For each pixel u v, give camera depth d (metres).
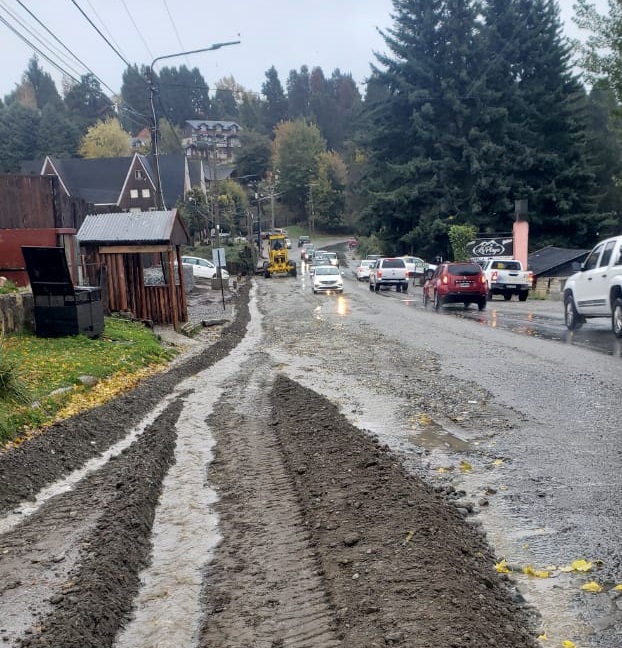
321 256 64.25
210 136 146.25
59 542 5.11
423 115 61.50
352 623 3.59
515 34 63.44
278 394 10.45
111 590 4.20
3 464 6.87
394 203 61.50
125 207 78.31
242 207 93.69
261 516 5.41
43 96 157.88
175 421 9.06
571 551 4.48
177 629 3.76
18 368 10.70
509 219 60.69
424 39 62.53
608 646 3.38
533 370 11.24
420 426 8.01
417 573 4.00
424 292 28.78
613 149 70.50
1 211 21.16
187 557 4.73
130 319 19.72
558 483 5.79
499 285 31.94
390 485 5.60
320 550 4.59
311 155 129.88
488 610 3.64
